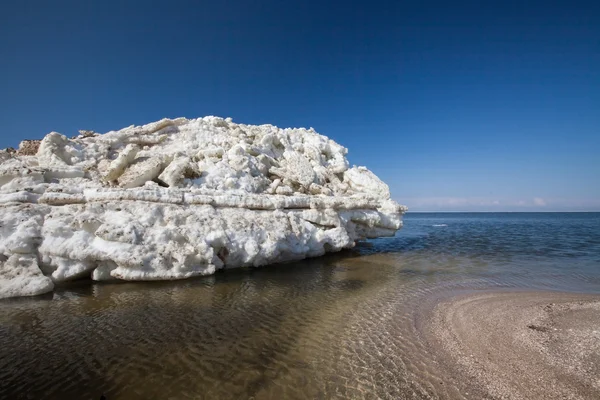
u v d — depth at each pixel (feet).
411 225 219.82
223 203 50.55
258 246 48.88
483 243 96.89
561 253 76.74
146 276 39.78
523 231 150.51
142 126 71.00
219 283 42.19
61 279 37.24
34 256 37.06
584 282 49.19
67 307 32.50
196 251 42.96
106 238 38.78
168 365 23.00
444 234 132.77
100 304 33.53
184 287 39.60
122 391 20.07
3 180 43.42
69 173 49.83
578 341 27.37
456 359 24.64
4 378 21.11
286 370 22.76
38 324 28.76
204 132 73.05
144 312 32.07
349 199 68.13
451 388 20.97
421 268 57.52
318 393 20.26
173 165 53.88
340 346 26.48
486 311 34.96
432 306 36.65
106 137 62.44
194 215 46.26
